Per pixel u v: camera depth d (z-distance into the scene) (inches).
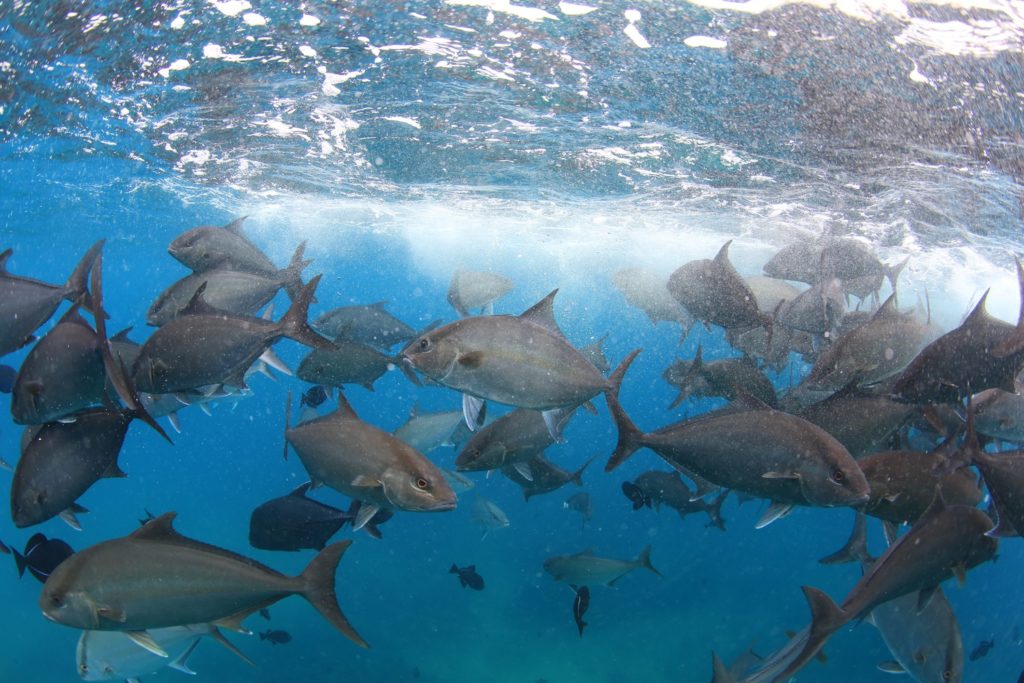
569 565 412.2
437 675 607.2
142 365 196.1
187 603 149.6
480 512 492.4
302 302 201.5
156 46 371.9
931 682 203.6
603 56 351.3
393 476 181.6
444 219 955.3
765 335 354.9
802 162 491.5
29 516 168.9
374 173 693.9
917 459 172.6
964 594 1047.0
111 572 148.9
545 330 179.8
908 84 332.2
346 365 314.0
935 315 490.9
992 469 157.2
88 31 354.6
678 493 401.1
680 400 293.1
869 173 494.6
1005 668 701.9
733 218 735.7
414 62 386.3
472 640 685.9
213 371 198.4
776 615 766.5
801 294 334.0
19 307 193.6
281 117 510.3
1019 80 309.7
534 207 813.2
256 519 268.2
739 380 275.4
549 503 1373.0
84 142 588.1
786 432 150.9
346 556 939.3
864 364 230.8
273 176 730.8
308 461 195.9
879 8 269.9
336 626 152.4
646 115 436.1
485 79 405.1
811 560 1055.6
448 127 516.1
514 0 303.9
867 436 191.5
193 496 1549.0
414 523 1119.6
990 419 218.8
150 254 1423.5
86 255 187.6
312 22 337.1
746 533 1250.0
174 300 259.9
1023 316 191.0
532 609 766.5
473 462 230.1
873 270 430.3
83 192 809.5
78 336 176.6
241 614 153.1
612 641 687.7
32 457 169.8
